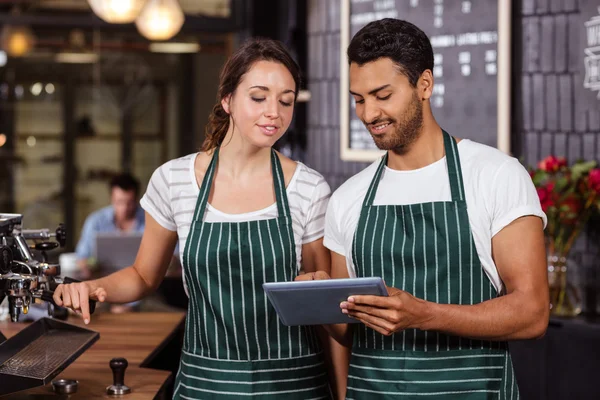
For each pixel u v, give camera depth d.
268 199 2.35
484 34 4.22
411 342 2.12
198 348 2.35
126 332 3.47
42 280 2.30
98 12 5.82
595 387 3.34
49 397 2.53
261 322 2.30
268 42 2.27
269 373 2.31
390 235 2.15
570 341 3.43
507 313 1.96
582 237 3.70
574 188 3.54
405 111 2.05
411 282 2.13
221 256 2.29
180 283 5.59
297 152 5.59
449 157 2.13
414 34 2.06
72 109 7.86
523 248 2.02
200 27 6.65
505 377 2.12
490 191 2.06
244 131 2.25
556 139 3.88
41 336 2.69
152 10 6.22
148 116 8.03
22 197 7.85
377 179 2.22
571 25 3.79
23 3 7.15
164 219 2.43
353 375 2.20
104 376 2.77
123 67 7.86
